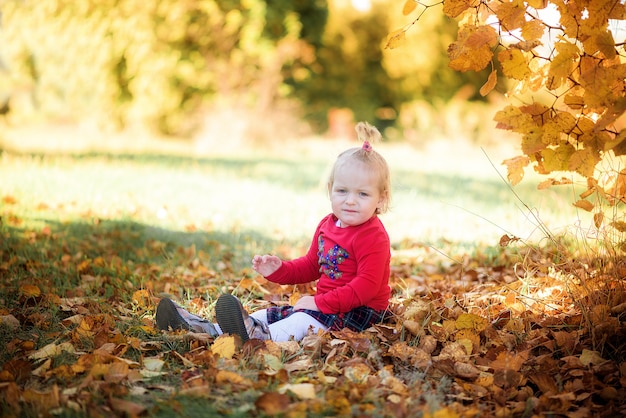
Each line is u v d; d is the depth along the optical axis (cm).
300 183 888
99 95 1419
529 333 306
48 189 716
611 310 302
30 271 407
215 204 699
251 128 1388
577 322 310
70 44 1407
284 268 329
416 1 312
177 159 1064
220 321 285
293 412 223
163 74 1388
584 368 270
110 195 707
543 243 483
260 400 225
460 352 284
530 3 291
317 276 335
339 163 310
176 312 302
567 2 286
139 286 399
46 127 1512
